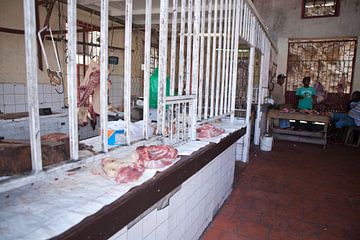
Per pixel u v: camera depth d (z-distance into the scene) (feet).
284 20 30.22
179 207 6.32
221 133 9.09
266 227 8.84
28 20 3.08
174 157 5.52
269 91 25.61
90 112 9.05
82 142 5.97
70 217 3.14
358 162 16.94
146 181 4.44
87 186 4.14
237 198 11.02
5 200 3.56
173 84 6.47
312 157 17.84
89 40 14.70
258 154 18.22
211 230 8.59
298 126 23.22
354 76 27.61
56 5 12.44
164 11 5.59
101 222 3.28
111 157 5.08
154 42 18.92
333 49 29.04
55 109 13.11
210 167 8.39
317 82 27.78
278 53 30.81
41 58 11.76
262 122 20.83
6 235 2.72
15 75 11.50
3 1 10.82
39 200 3.60
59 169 3.58
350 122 21.95
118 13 13.33
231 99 11.33
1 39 10.89
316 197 11.33
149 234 5.04
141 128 6.47
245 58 21.33
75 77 3.79
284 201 10.85
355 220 9.45
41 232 2.80
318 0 28.66
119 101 17.58
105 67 4.30
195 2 7.01
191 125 7.57
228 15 9.62
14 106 11.53
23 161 4.01
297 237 8.32
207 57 8.32
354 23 27.12
